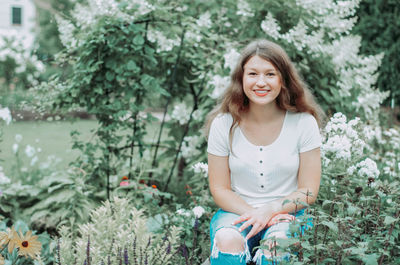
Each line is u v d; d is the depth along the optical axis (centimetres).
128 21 288
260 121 200
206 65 321
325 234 166
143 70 321
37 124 332
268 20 311
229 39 320
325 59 325
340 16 320
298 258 161
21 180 384
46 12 798
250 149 197
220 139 203
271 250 153
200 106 331
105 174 312
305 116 200
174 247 198
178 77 366
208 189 267
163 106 400
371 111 344
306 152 196
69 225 273
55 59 308
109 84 290
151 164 352
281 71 192
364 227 189
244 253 170
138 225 191
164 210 250
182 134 350
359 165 225
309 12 312
